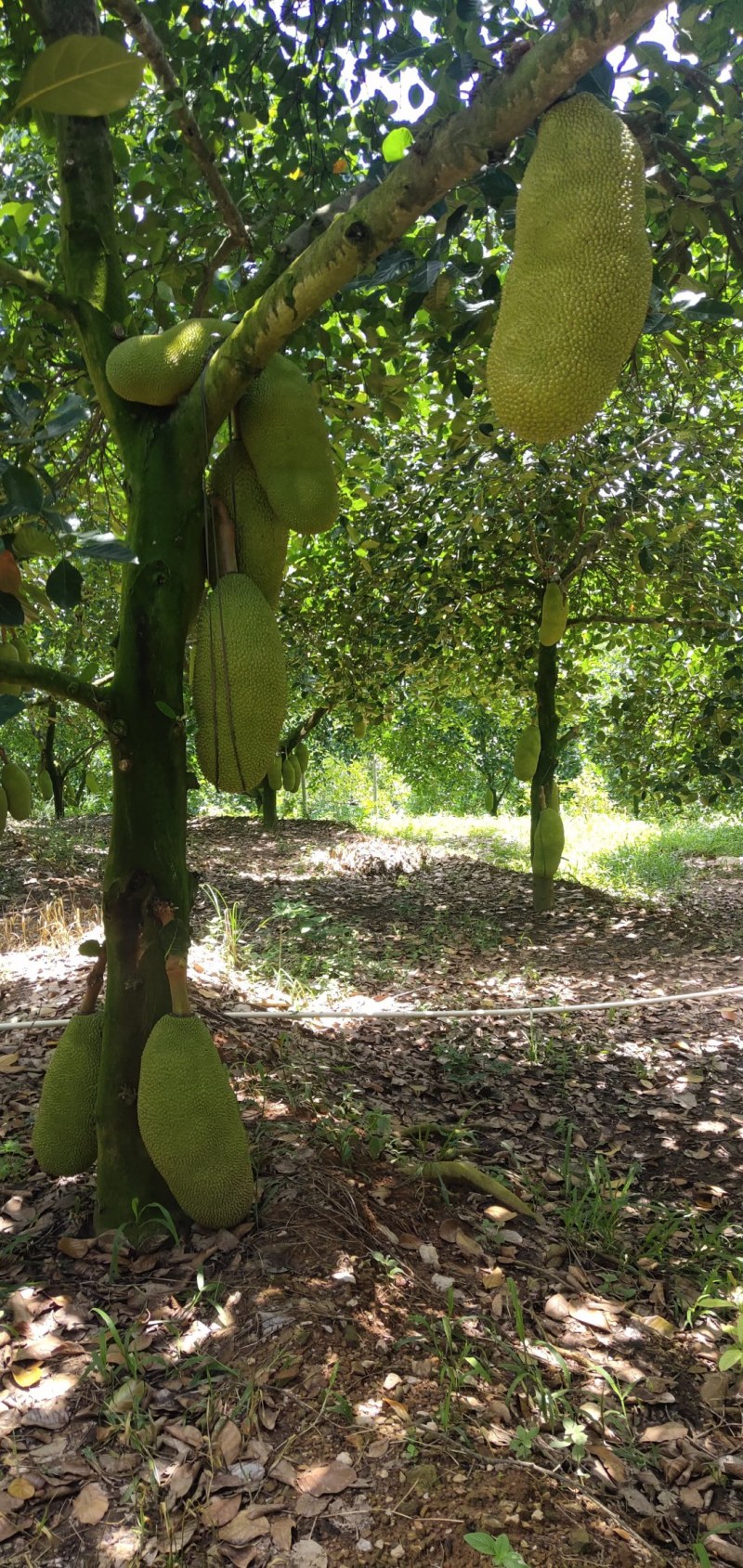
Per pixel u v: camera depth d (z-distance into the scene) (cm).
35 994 476
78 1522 180
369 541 650
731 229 216
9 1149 314
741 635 702
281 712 211
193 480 236
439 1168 318
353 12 378
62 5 248
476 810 2038
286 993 516
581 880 1014
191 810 1853
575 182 128
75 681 235
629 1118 413
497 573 744
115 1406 205
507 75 146
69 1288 244
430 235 262
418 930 757
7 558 162
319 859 1062
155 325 390
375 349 391
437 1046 471
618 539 648
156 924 254
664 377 522
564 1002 575
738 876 1053
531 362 126
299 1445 197
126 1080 258
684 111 224
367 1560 173
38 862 871
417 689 1052
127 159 354
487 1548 166
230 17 389
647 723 890
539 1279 274
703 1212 334
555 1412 216
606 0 129
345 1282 245
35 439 174
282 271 228
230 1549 175
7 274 247
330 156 401
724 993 595
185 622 248
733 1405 235
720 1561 188
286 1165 298
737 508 595
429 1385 217
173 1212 266
